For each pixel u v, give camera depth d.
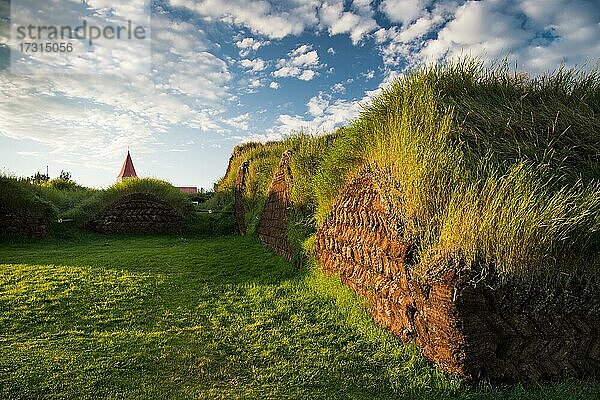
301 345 5.94
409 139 6.16
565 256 4.85
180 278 9.66
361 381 4.98
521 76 8.36
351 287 7.40
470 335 4.65
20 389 4.57
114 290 8.41
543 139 6.50
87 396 4.54
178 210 21.67
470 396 4.45
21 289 8.19
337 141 9.38
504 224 4.69
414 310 5.52
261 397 4.61
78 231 19.86
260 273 10.21
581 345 5.00
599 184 5.57
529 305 4.84
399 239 5.91
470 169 5.51
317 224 9.43
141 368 5.20
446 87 7.50
